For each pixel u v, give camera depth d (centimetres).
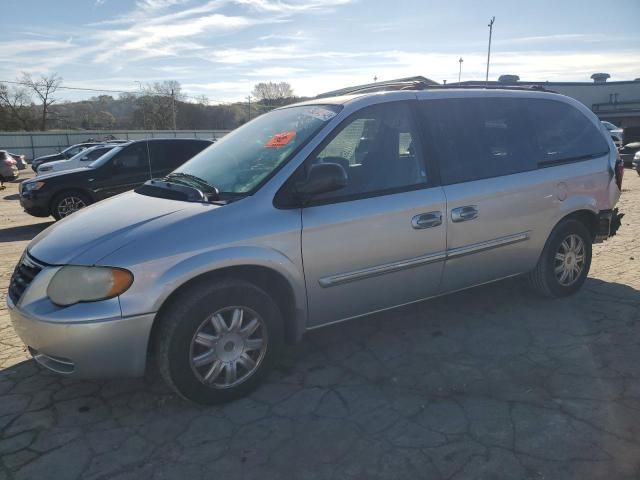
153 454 271
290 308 338
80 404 321
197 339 299
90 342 277
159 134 5191
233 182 338
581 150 464
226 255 298
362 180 351
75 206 941
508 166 414
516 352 373
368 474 252
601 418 290
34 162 2742
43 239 326
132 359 287
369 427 289
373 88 428
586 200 455
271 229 313
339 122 350
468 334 405
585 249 474
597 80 4566
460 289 407
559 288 464
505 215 406
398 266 360
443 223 373
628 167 1869
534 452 263
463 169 391
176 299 296
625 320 422
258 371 324
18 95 6256
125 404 320
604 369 345
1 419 306
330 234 331
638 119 4125
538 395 316
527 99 443
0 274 616
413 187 366
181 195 336
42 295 288
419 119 382
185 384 298
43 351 288
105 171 955
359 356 375
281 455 268
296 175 330
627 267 561
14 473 259
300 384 338
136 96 7038
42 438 287
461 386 330
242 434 286
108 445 280
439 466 256
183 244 292
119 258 281
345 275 341
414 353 377
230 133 434
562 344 383
